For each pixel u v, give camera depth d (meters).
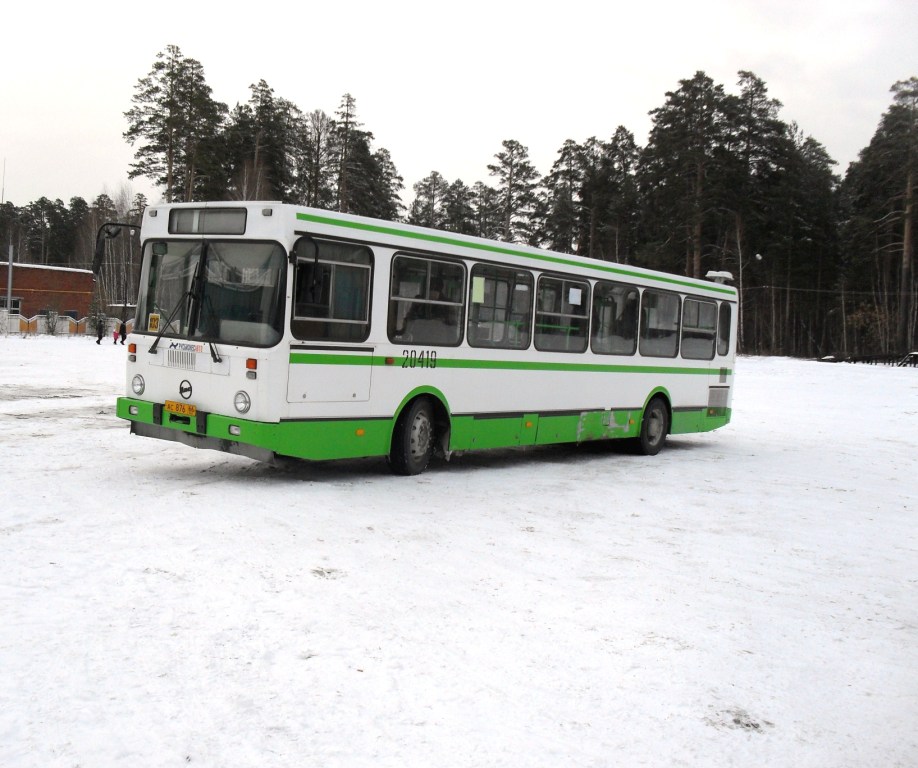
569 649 5.53
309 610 5.87
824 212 75.44
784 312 79.88
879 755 4.37
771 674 5.37
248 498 9.19
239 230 9.81
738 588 7.15
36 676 4.57
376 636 5.50
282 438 9.57
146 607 5.70
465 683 4.89
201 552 7.03
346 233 10.16
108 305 62.38
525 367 12.82
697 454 16.02
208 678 4.71
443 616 5.98
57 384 22.59
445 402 11.59
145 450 12.31
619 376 14.70
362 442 10.53
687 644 5.77
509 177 72.06
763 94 64.50
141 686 4.55
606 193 72.06
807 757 4.30
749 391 32.25
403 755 4.03
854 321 72.19
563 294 13.45
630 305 14.89
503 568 7.26
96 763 3.78
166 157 54.59
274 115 62.84
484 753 4.10
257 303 9.63
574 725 4.47
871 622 6.51
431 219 88.62
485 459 13.85
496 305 12.30
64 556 6.70
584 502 10.48
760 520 9.98
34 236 123.50
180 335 10.14
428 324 11.28
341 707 4.48
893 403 28.59
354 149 63.94
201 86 54.56
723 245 63.75
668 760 4.16
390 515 8.95
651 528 9.22
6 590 5.84
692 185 61.16
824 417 24.28
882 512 10.91
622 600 6.61
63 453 11.70
